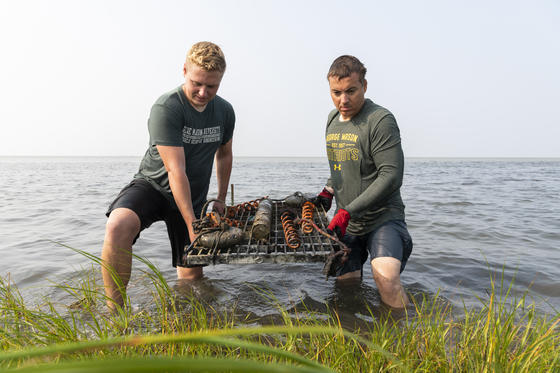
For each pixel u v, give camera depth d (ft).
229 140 12.76
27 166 151.23
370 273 13.28
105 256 9.28
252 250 9.23
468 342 6.97
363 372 6.44
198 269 12.56
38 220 24.21
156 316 8.93
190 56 9.74
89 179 68.49
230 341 1.58
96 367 0.89
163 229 20.97
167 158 10.11
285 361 6.44
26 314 7.29
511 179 65.10
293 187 46.93
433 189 44.96
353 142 10.84
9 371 0.98
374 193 10.18
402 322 9.01
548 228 21.09
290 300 10.68
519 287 11.69
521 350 6.68
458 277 12.69
